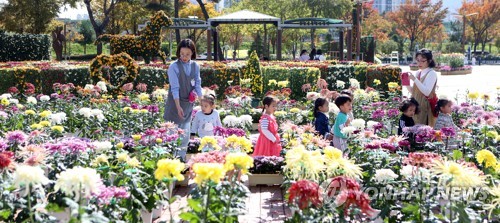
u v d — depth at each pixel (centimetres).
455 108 757
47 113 672
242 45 6406
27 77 1272
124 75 1284
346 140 582
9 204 321
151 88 1323
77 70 1297
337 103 614
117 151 502
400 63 5147
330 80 1414
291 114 855
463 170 316
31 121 786
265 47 3738
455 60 3216
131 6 3694
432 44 6900
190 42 603
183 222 434
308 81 1323
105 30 4247
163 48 4659
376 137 518
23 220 340
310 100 989
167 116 612
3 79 1259
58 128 597
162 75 1325
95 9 4275
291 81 1339
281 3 3978
